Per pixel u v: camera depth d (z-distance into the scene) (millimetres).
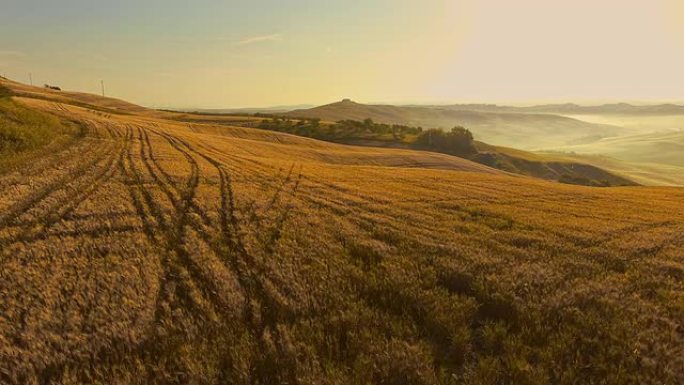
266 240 11039
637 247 11336
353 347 5742
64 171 21203
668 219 16781
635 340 6016
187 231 11617
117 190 17391
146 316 6465
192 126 83812
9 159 22500
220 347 5645
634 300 7520
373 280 8055
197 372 5059
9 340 5824
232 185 20891
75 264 8672
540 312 6859
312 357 5449
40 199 14875
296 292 7465
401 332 6156
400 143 122562
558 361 5578
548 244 11234
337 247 10445
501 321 6594
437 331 6371
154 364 5324
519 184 30078
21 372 5211
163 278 8039
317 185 23031
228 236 11523
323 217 14352
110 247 9891
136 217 13031
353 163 57781
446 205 18156
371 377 5039
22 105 45656
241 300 7133
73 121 49312
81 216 12852
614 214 17859
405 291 7543
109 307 6781
